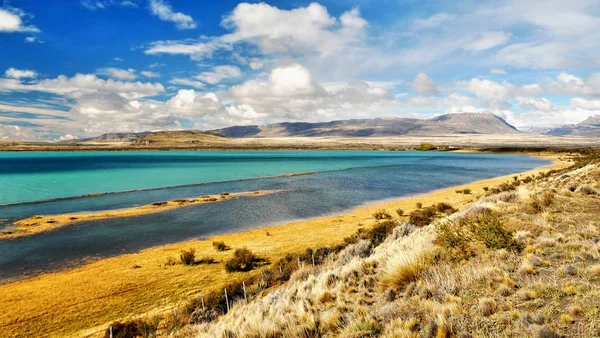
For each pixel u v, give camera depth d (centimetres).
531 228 991
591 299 455
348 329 538
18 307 1534
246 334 672
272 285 1482
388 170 9156
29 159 16162
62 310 1500
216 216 3647
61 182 6844
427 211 2914
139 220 3478
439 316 469
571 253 685
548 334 385
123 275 1928
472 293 563
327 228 2942
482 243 834
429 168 9575
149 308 1498
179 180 7225
